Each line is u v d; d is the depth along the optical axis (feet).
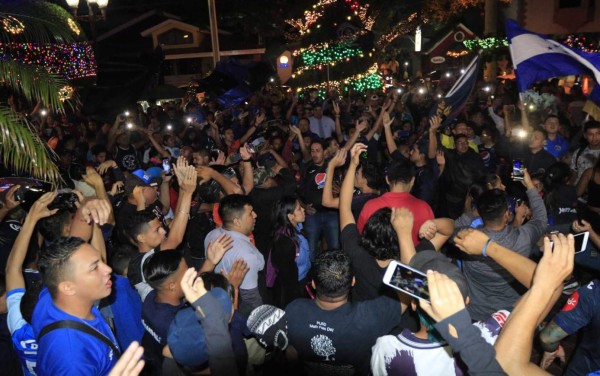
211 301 8.80
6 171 18.95
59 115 48.55
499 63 87.04
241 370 10.46
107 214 11.94
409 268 7.30
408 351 8.13
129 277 13.34
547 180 20.06
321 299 10.19
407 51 113.39
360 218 16.29
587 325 11.07
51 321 9.27
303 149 30.12
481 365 5.87
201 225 18.33
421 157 25.03
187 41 123.85
